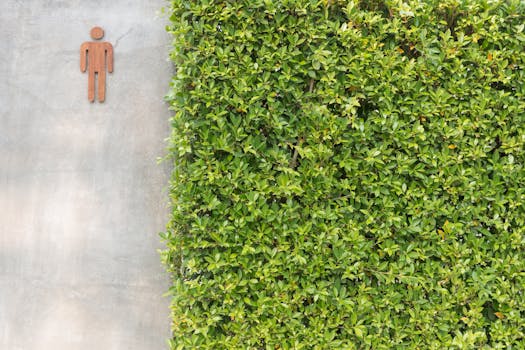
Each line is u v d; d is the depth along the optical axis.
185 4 2.76
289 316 2.77
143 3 3.30
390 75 2.85
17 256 3.16
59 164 3.21
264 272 2.74
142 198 3.24
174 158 3.05
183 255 2.84
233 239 2.77
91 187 3.22
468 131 2.92
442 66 2.89
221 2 2.78
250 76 2.76
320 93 2.82
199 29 2.74
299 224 2.83
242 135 2.73
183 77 2.72
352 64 2.83
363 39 2.83
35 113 3.21
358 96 2.84
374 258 2.86
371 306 2.87
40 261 3.17
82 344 3.16
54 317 3.16
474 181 2.88
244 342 2.79
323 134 2.81
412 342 2.87
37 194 3.19
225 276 2.75
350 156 2.88
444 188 2.88
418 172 2.89
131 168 3.25
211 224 2.74
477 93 2.93
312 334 2.79
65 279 3.17
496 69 2.95
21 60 3.22
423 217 2.88
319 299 2.86
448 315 2.87
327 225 2.85
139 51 3.28
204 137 2.73
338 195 2.88
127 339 3.18
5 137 3.19
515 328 2.89
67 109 3.23
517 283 2.92
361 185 2.89
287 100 2.84
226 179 2.72
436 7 2.92
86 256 3.19
